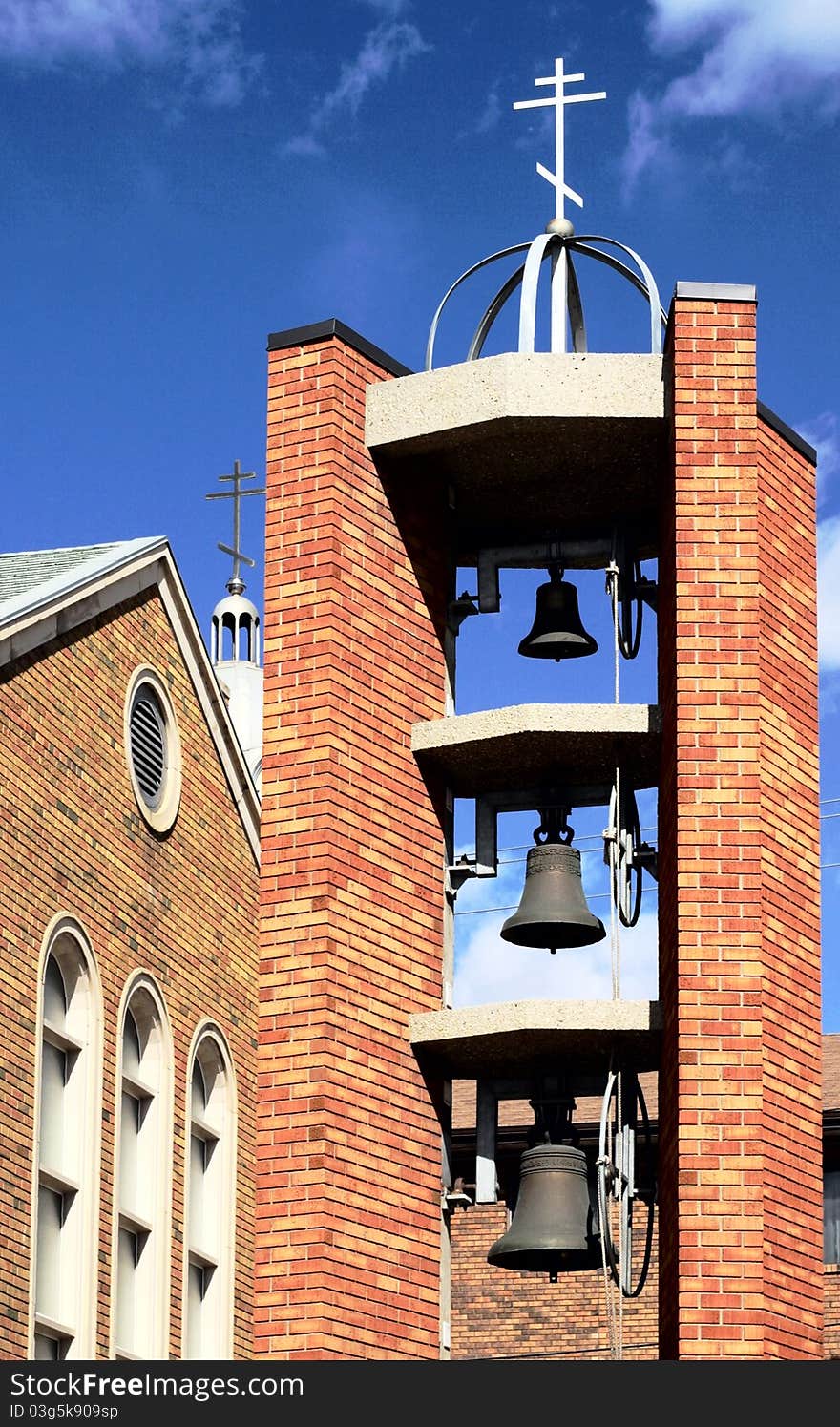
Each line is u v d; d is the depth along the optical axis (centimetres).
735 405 1652
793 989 1580
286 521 1684
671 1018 1573
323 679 1641
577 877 1708
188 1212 2731
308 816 1617
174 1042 2720
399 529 1728
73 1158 2464
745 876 1566
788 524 1683
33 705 2452
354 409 1711
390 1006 1625
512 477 1741
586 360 1680
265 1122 1566
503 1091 1711
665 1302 1577
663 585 1712
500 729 1664
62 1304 2416
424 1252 1606
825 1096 2880
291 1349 1516
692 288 1670
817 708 1666
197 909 2814
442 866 1706
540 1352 2872
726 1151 1513
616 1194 1619
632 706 1672
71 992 2508
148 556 2744
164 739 2788
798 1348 1502
